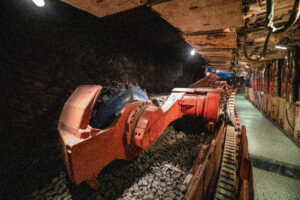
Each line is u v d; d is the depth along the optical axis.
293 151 5.96
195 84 9.49
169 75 10.30
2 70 2.97
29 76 3.38
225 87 8.45
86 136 2.32
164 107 4.79
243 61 8.80
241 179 2.80
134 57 6.89
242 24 2.60
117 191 3.05
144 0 1.85
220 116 6.00
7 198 2.69
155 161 4.14
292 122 6.88
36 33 3.41
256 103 14.95
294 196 3.96
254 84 15.83
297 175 4.63
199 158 4.21
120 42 5.98
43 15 3.47
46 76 3.68
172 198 2.88
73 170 2.17
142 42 7.07
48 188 2.92
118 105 3.38
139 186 3.22
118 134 2.90
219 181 3.81
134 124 3.13
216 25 2.69
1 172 2.94
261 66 11.95
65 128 2.76
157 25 5.27
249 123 9.90
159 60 8.98
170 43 7.34
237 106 16.17
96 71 5.04
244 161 2.76
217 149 4.09
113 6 2.02
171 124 6.52
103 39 5.22
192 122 6.70
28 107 3.40
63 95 4.06
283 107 7.80
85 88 3.03
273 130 8.31
